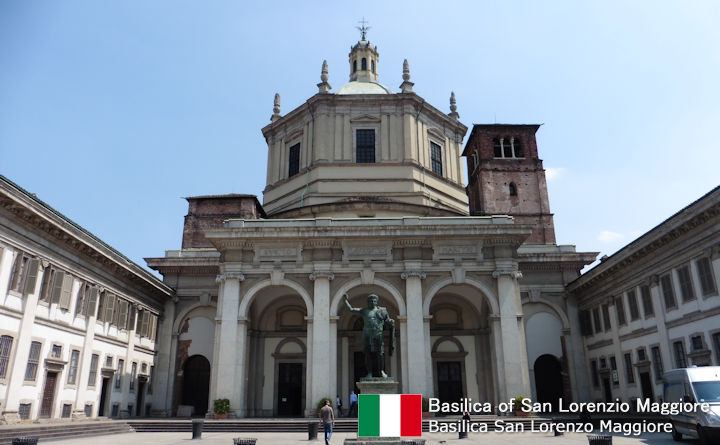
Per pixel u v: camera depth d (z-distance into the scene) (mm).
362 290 32156
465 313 35344
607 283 32312
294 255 30844
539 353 35344
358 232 30453
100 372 27953
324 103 39469
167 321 36312
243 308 30047
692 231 23875
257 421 25875
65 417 24562
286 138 41906
